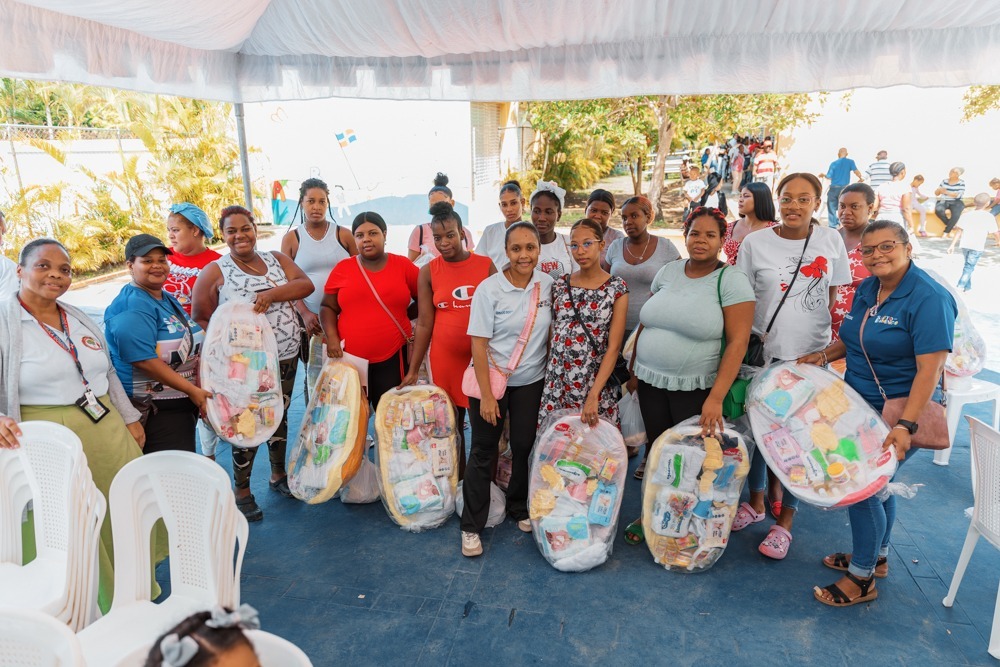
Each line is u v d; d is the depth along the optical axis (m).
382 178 11.23
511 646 2.65
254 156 13.70
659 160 12.29
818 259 3.05
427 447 3.57
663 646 2.64
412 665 2.55
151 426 3.17
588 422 3.14
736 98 11.34
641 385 3.25
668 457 3.06
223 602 2.14
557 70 4.55
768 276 3.14
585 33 4.14
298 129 11.16
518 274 3.16
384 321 3.70
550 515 3.22
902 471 4.10
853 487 2.63
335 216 11.41
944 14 3.65
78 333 2.69
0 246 3.66
